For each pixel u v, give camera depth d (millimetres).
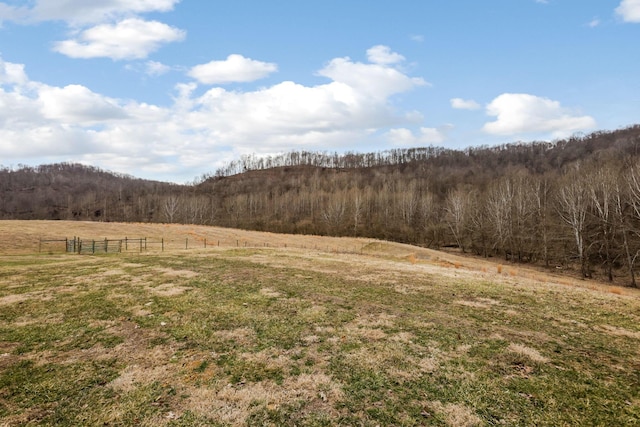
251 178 174750
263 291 14188
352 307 11969
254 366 7531
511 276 21406
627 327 10320
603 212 41406
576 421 5574
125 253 31312
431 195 90750
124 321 10547
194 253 28484
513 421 5582
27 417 5695
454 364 7633
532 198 58312
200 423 5535
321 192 111000
